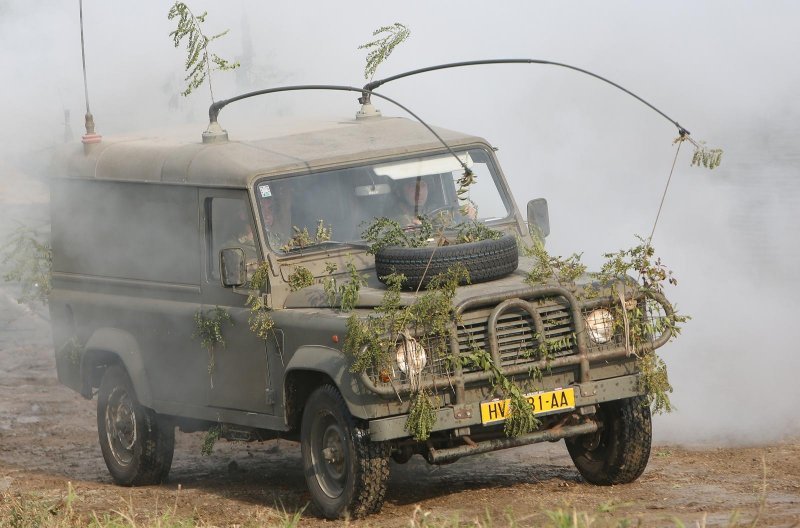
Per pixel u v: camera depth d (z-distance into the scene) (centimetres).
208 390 2011
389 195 1983
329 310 1800
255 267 1889
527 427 1705
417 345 1672
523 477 2016
